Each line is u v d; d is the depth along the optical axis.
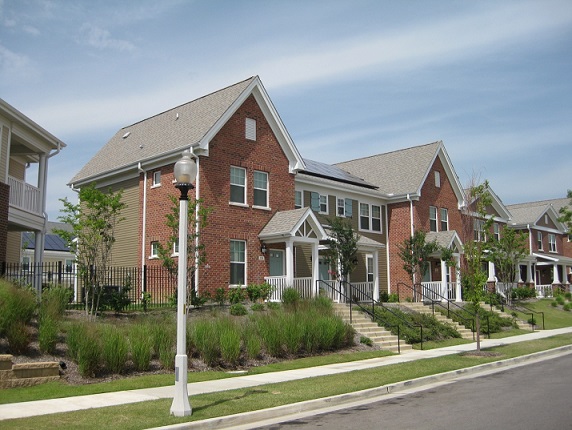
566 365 17.23
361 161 41.84
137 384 13.07
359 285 30.84
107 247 20.17
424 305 29.80
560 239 58.47
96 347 13.59
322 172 33.91
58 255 41.66
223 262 24.59
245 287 25.16
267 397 11.66
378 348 20.52
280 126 27.80
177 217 22.09
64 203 19.67
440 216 37.75
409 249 32.34
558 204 61.00
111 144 32.44
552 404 10.72
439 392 12.82
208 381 14.00
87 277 19.12
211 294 23.88
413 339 22.44
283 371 15.76
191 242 21.66
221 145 25.22
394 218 36.09
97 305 18.80
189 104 29.03
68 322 16.12
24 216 21.28
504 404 10.87
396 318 24.44
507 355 19.30
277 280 25.45
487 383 13.98
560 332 28.58
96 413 9.97
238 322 18.72
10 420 9.38
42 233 22.84
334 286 27.16
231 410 10.37
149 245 25.95
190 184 10.93
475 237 33.44
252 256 25.84
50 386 12.48
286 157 28.41
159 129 28.95
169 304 22.16
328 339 18.98
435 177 37.78
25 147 23.11
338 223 27.67
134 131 31.61
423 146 38.94
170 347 15.59
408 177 36.66
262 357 17.33
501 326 29.28
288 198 28.12
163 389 12.70
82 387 12.54
